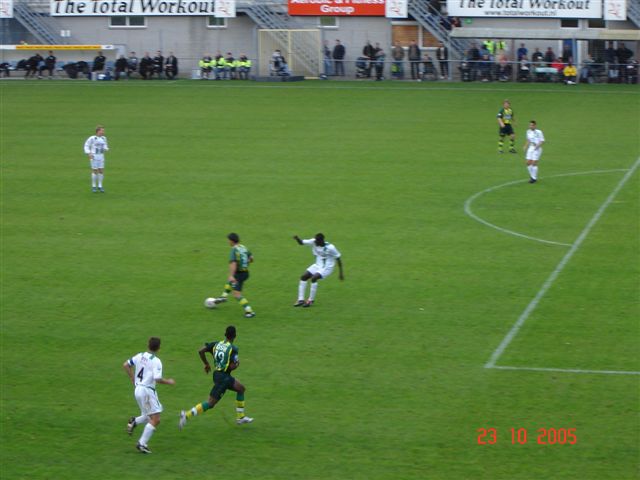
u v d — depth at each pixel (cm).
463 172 4009
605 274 2739
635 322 2366
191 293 2625
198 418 1911
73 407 1962
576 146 4466
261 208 3478
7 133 4897
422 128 4925
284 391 2016
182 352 2228
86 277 2764
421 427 1847
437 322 2389
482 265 2838
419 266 2833
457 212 3416
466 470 1684
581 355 2173
